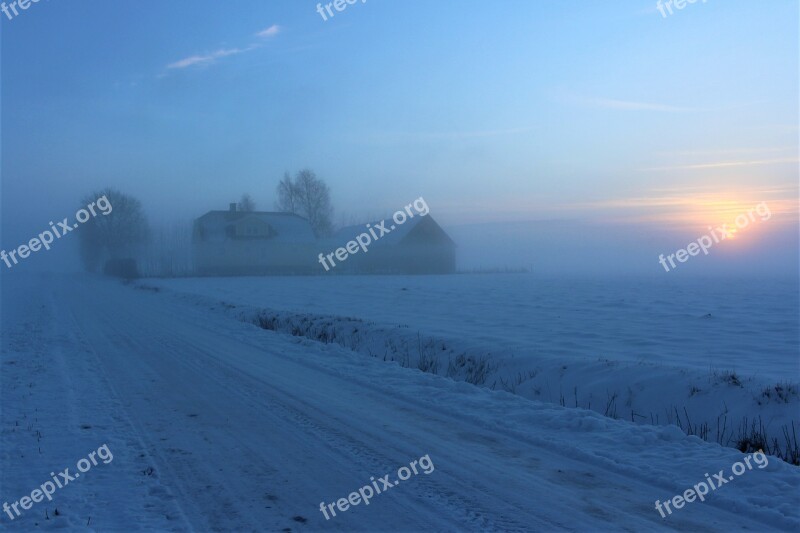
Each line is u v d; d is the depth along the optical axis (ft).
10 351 52.03
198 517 17.78
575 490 20.15
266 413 30.73
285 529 17.03
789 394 31.94
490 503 18.97
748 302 96.73
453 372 49.55
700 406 34.19
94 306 108.68
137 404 32.60
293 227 289.53
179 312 96.48
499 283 179.42
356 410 31.55
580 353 49.08
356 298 120.78
